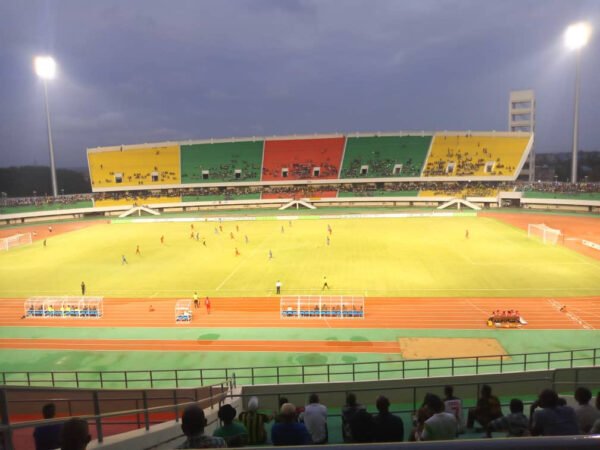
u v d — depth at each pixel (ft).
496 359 82.07
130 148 348.38
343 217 273.54
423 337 92.48
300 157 346.74
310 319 104.78
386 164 334.44
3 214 286.87
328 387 57.26
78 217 316.40
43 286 138.72
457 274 138.62
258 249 185.26
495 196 305.53
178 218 280.72
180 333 99.35
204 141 354.74
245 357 86.48
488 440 6.35
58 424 24.95
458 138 334.44
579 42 276.00
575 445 6.15
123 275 149.07
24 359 88.84
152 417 57.67
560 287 122.72
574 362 79.36
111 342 95.66
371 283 131.23
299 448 7.24
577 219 244.83
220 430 23.53
